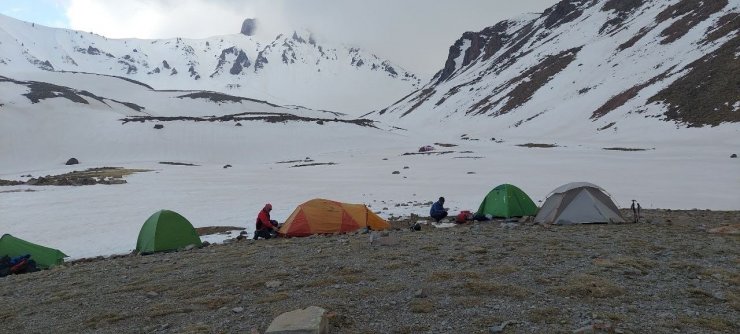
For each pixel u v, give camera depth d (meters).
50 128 122.38
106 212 32.34
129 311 9.84
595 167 50.50
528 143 100.56
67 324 9.36
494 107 163.88
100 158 107.38
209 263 14.47
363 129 138.38
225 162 107.62
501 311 8.55
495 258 12.95
